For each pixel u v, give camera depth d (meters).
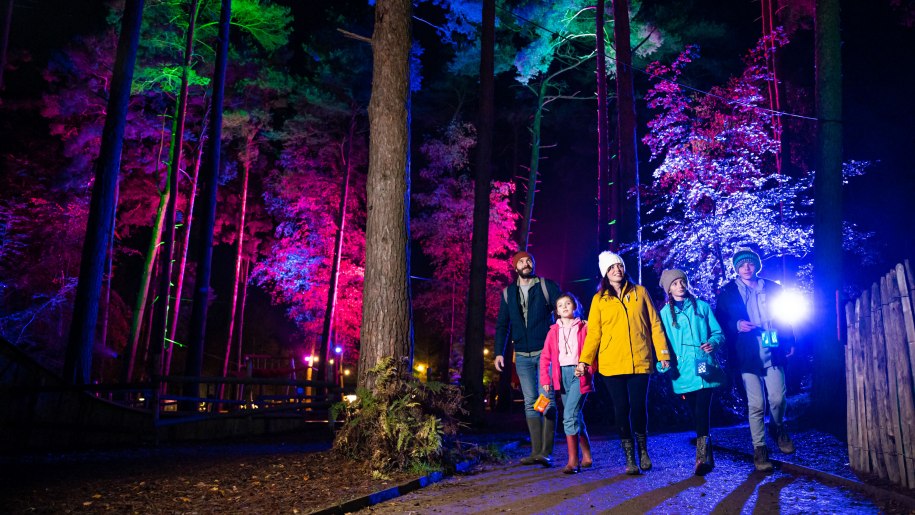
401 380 7.46
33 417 9.70
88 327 12.16
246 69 28.25
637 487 5.89
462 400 7.93
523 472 7.12
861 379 6.09
